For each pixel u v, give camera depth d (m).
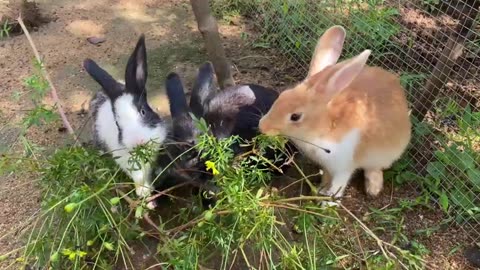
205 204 0.74
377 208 0.80
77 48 1.06
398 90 0.79
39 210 0.74
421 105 0.85
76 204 0.60
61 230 0.68
